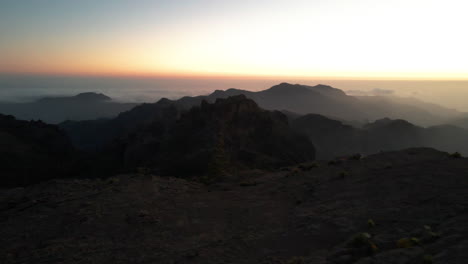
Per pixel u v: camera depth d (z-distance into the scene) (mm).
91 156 100312
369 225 12992
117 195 21328
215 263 11633
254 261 11492
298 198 19484
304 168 27156
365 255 10289
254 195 21594
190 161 62250
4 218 17953
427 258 8625
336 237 12633
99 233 15328
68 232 15508
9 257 13164
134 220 16922
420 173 18891
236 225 16141
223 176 30141
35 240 14758
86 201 20125
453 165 19625
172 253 12969
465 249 8820
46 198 21156
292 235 13688
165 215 17859
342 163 25969
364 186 18750
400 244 10344
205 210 18844
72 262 12438
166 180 26422
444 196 14586
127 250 13438
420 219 12641
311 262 10383
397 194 16250
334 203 16984
